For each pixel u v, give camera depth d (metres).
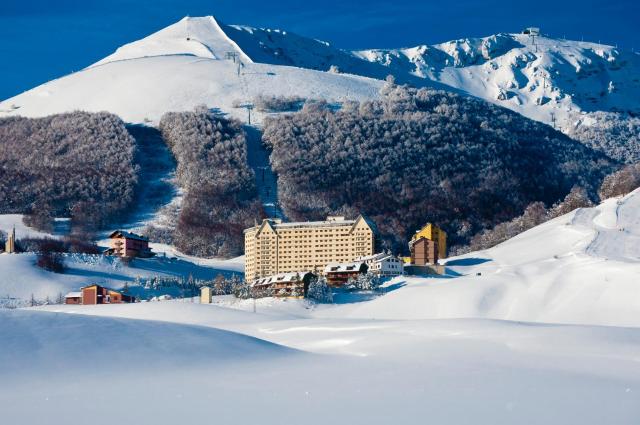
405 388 77.25
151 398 74.31
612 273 191.62
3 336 94.00
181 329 108.00
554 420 65.12
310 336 125.81
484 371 85.75
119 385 80.44
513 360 92.25
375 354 100.94
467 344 102.50
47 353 90.44
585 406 69.50
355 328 125.81
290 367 91.38
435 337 109.44
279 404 71.25
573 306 183.75
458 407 69.19
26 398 74.69
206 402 72.38
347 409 68.81
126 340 98.62
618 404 70.19
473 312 193.50
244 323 174.88
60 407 71.00
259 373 87.38
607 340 101.88
